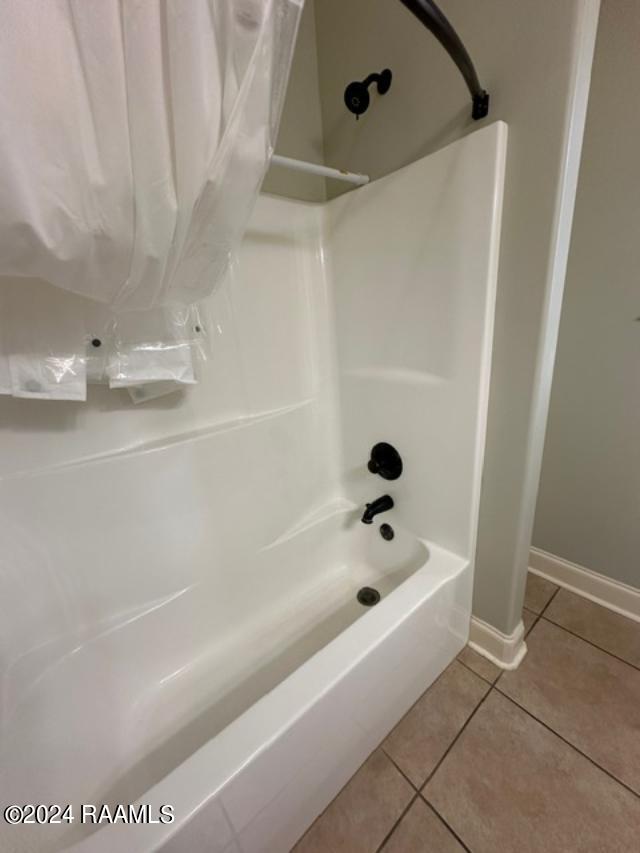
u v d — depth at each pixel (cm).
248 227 110
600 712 100
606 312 111
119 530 97
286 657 114
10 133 42
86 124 46
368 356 120
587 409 122
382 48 94
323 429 139
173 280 76
